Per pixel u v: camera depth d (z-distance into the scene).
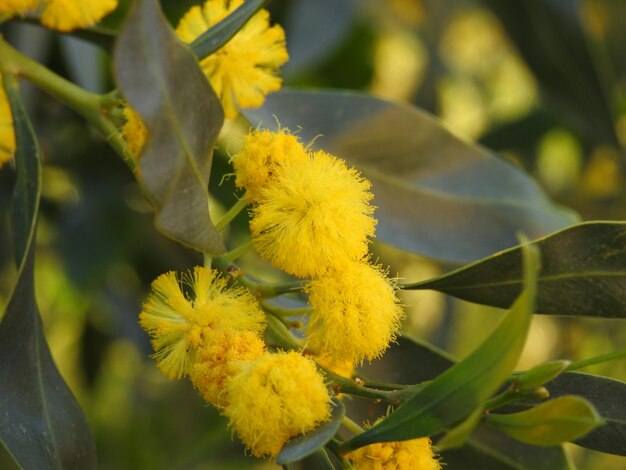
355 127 0.18
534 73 0.25
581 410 0.13
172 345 0.15
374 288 0.15
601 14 0.30
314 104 0.18
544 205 0.19
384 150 0.18
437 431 0.13
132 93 0.13
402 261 0.31
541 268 0.15
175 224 0.14
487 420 0.13
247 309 0.15
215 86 0.16
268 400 0.14
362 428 0.16
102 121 0.16
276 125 0.18
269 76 0.16
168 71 0.13
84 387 0.30
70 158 0.26
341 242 0.15
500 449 0.17
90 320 0.29
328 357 0.15
